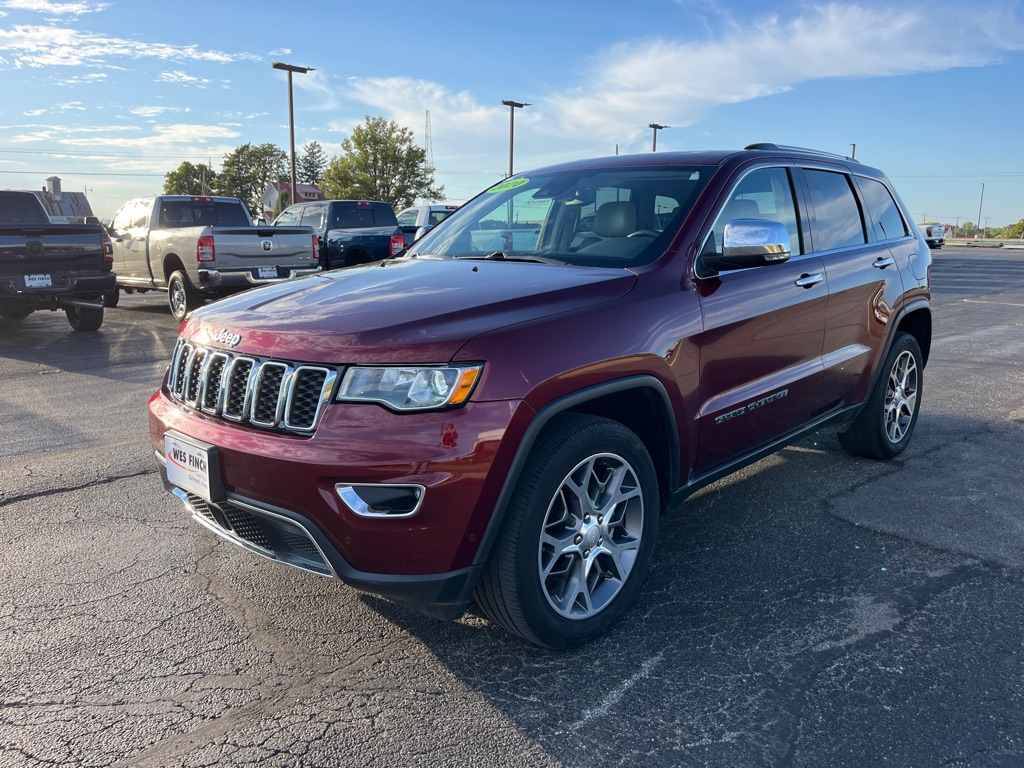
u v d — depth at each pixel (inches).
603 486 113.3
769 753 89.8
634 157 158.1
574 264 129.4
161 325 466.9
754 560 139.4
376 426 93.6
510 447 96.2
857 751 90.0
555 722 95.7
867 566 136.6
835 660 108.3
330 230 621.9
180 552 144.0
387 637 115.4
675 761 88.8
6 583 131.7
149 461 196.7
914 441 211.9
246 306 117.4
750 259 128.3
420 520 93.4
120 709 98.3
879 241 184.1
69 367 326.6
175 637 115.1
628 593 116.6
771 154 154.5
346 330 99.6
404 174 2007.9
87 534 151.9
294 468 95.0
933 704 98.3
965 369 315.3
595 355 106.0
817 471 187.0
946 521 156.3
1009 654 109.6
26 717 96.7
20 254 387.5
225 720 96.2
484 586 102.7
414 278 123.8
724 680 104.0
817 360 156.8
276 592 129.0
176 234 458.0
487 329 99.3
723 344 128.9
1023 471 186.4
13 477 184.4
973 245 2187.5
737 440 137.8
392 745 91.7
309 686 103.2
